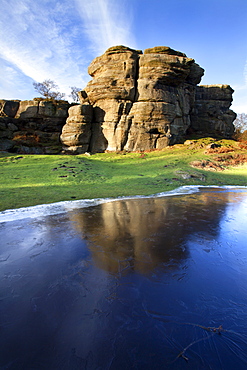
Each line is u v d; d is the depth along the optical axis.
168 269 6.04
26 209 12.04
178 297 4.86
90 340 3.71
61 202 13.83
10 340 3.70
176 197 16.42
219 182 23.98
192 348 3.55
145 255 6.84
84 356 3.41
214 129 50.19
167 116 38.62
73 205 13.25
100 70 39.69
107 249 7.22
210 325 4.05
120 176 24.09
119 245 7.56
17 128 38.47
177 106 40.62
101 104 39.03
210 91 52.50
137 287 5.20
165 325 4.02
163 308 4.48
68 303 4.61
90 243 7.69
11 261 6.36
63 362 3.32
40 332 3.87
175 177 24.42
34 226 9.38
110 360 3.35
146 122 38.25
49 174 22.33
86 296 4.84
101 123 39.22
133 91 37.84
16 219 10.31
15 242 7.70
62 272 5.81
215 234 8.84
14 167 24.72
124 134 38.09
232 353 3.47
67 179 20.92
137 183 21.30
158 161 32.00
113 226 9.54
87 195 15.95
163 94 38.22
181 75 38.72
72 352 3.49
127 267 6.11
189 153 35.44
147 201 14.83
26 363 3.30
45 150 36.84
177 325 4.03
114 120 38.12
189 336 3.79
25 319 4.16
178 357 3.38
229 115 53.62
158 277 5.63
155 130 39.12
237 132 69.69
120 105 37.50
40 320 4.14
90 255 6.79
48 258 6.57
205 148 37.59
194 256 6.88
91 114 38.44
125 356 3.41
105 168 27.84
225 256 6.94
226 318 4.24
